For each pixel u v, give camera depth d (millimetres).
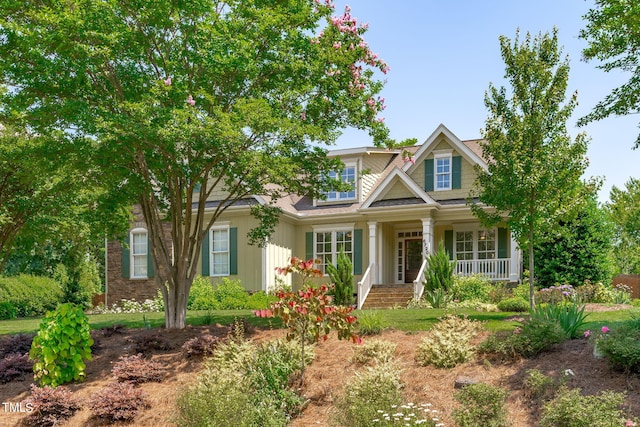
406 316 13477
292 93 12711
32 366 11492
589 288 18438
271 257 23703
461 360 9492
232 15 12656
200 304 21062
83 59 11469
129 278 26000
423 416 7590
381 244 23953
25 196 18656
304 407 8922
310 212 25578
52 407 9367
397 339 10984
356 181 25438
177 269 13805
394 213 23016
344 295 20156
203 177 13797
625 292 20859
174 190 14562
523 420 7582
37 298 27750
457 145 23766
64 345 10578
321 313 9617
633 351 7895
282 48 12859
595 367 8398
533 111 13250
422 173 24562
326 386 9320
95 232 16344
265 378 9188
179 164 12430
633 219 32562
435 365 9500
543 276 22062
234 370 9812
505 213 21922
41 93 12195
